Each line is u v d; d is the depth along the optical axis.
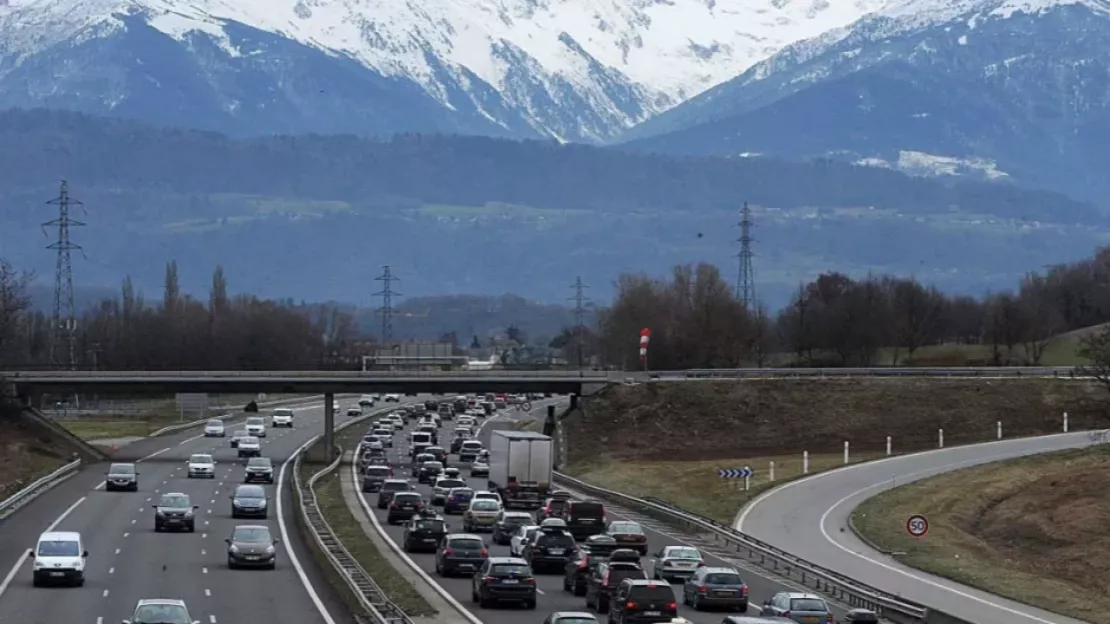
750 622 164.25
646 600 183.38
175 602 171.38
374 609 182.12
